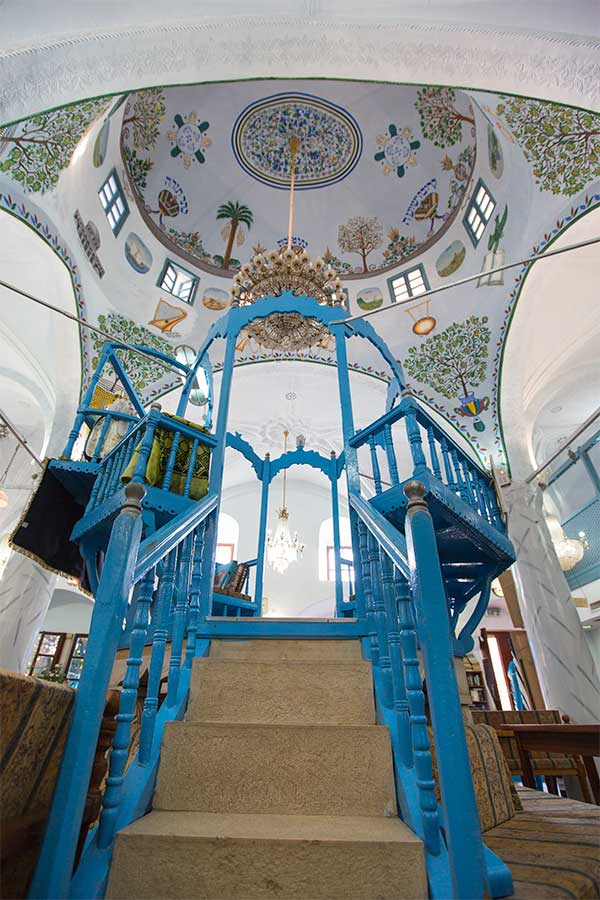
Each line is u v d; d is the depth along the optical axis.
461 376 8.62
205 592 3.31
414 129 9.39
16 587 6.15
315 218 10.50
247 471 13.70
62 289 7.32
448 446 4.01
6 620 5.96
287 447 11.99
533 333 8.05
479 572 4.46
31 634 6.09
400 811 1.78
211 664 2.47
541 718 6.02
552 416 9.38
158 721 2.12
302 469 14.02
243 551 13.63
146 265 9.23
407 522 1.78
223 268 10.21
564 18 4.08
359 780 1.88
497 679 11.15
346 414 4.34
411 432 3.48
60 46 4.03
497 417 8.19
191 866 1.46
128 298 8.62
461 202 9.06
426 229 9.87
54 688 1.33
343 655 3.03
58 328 7.63
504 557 4.10
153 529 3.21
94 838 1.53
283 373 9.87
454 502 3.40
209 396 5.68
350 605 5.88
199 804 1.83
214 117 9.41
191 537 2.82
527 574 6.90
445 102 8.62
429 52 4.50
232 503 14.28
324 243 10.59
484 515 4.10
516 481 7.62
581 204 6.14
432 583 1.60
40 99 4.16
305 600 13.16
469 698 3.85
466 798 1.32
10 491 10.28
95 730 1.44
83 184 7.28
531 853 1.88
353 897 1.41
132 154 9.05
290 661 2.47
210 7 4.32
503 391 8.20
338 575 6.49
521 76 4.39
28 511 4.05
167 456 3.58
